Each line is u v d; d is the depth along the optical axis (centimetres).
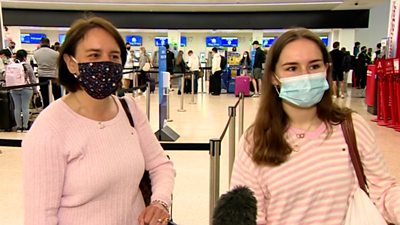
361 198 125
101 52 129
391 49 746
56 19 1529
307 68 129
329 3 1309
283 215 126
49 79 650
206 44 1819
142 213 137
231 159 281
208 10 1509
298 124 133
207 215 288
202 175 382
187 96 1140
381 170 129
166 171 154
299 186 124
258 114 136
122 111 143
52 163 118
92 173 123
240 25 1555
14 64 586
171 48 1395
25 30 1709
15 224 271
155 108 861
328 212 124
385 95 638
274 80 135
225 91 1305
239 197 101
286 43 131
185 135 566
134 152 135
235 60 1317
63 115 125
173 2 1338
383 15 1705
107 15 1544
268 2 1316
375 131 591
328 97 133
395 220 123
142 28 1570
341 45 1562
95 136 127
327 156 126
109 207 128
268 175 128
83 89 130
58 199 121
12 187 345
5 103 592
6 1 1311
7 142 264
